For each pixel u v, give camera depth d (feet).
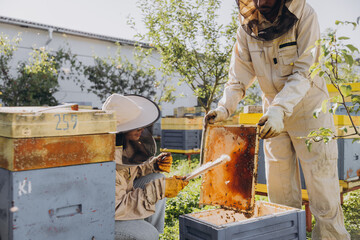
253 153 6.45
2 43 35.58
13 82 38.47
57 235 4.51
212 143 7.36
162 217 8.05
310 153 7.86
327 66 5.60
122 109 6.53
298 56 7.45
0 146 4.40
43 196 4.37
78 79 46.57
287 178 8.61
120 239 6.21
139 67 49.01
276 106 6.68
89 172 4.80
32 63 41.06
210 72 20.72
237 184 6.70
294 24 7.11
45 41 46.37
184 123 26.71
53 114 4.43
